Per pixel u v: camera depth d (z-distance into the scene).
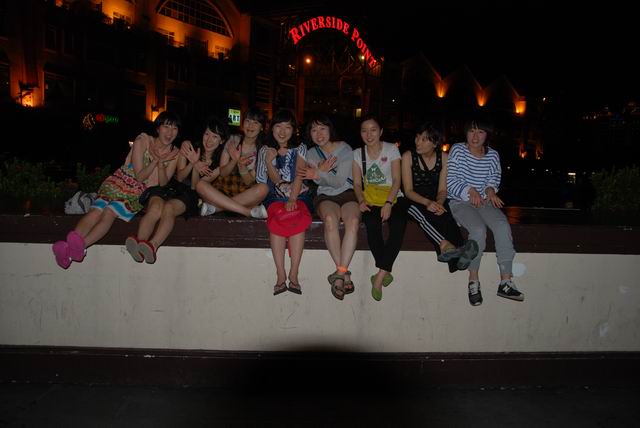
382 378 4.09
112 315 4.05
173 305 4.05
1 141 26.42
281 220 3.87
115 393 3.90
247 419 3.59
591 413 3.78
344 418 3.64
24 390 3.89
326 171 4.06
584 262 4.16
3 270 3.97
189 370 4.05
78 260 3.81
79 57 30.53
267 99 46.00
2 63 26.89
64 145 29.17
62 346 4.04
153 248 3.71
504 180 25.73
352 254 3.84
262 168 4.29
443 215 4.02
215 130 4.36
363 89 47.41
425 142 4.13
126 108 33.69
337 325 4.12
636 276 4.18
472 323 4.17
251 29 43.69
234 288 4.07
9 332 4.03
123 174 4.11
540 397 4.02
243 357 4.05
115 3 34.00
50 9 28.59
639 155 20.00
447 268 4.13
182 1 38.97
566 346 4.21
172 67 37.12
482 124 4.14
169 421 3.53
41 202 4.75
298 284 3.98
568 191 12.32
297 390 4.05
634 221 4.41
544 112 21.88
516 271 4.14
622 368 4.20
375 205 4.17
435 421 3.62
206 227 3.99
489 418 3.68
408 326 4.14
